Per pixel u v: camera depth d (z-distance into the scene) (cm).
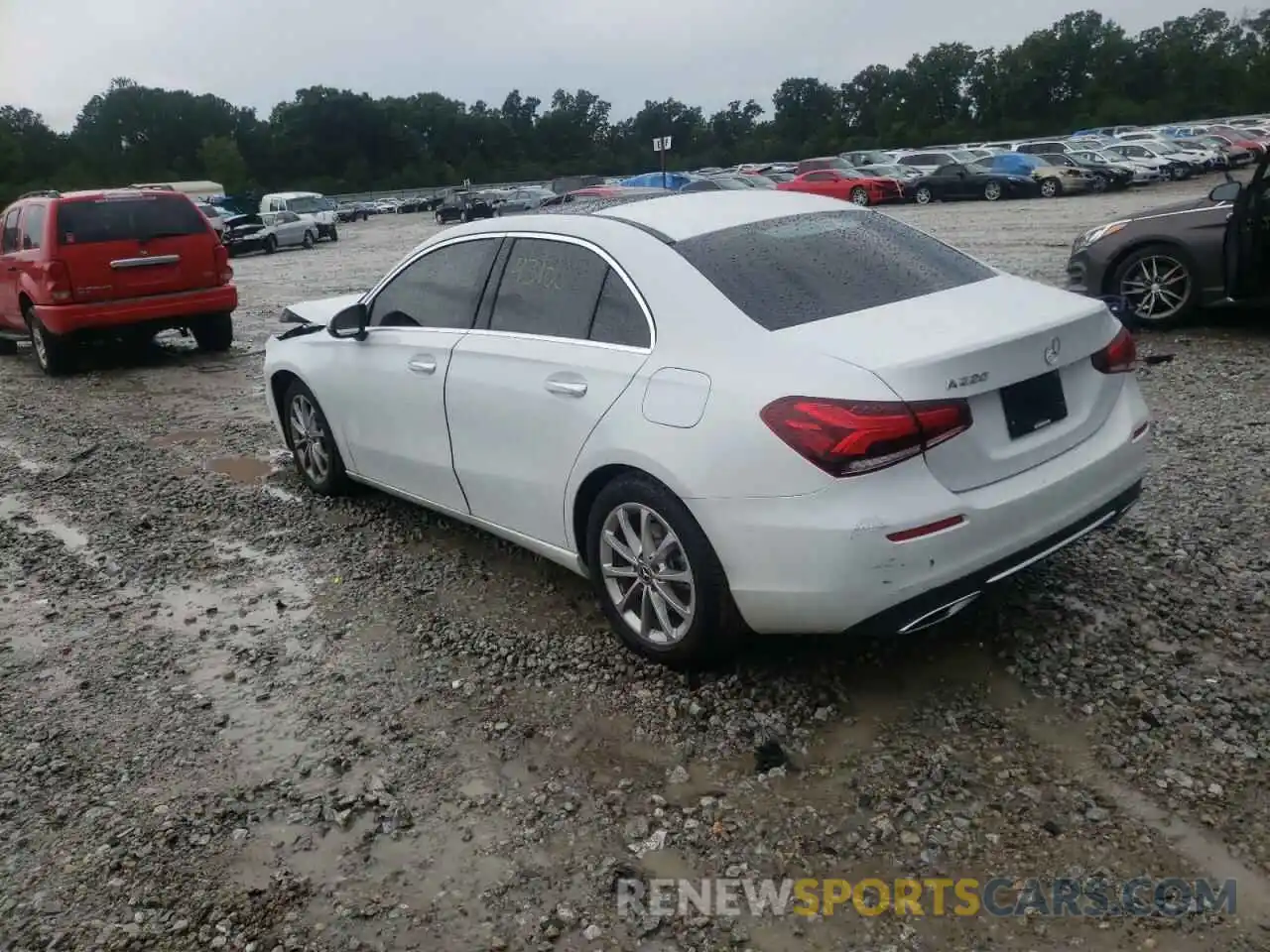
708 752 346
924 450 321
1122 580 438
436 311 489
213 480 689
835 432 316
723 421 339
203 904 292
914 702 363
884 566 320
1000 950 260
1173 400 704
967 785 319
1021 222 2294
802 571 328
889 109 11169
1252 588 424
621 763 344
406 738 367
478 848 309
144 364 1169
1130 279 926
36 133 11769
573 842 308
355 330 528
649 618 393
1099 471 366
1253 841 288
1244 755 323
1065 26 10419
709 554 355
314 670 419
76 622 480
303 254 3294
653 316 378
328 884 298
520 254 448
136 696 408
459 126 13225
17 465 763
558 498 415
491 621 452
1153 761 324
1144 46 10394
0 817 337
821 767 333
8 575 542
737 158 11400
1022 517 341
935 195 3522
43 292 1062
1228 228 837
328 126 12481
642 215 424
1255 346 836
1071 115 10075
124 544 577
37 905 296
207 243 1141
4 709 404
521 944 272
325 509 611
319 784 344
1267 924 262
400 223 5491
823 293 370
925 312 357
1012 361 338
